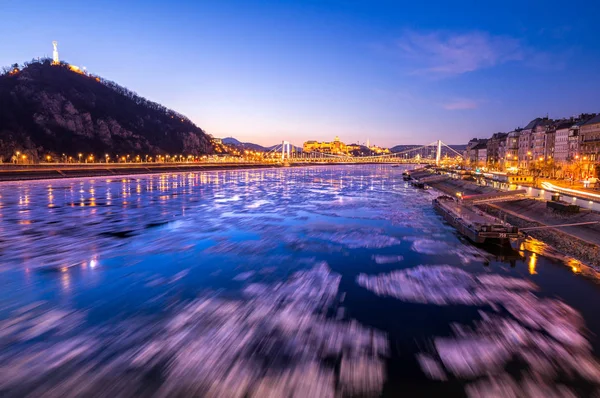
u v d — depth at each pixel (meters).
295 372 14.08
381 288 23.39
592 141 87.38
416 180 129.25
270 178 154.38
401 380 13.56
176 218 51.31
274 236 39.38
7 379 13.63
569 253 30.92
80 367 14.42
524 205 48.94
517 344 16.20
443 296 21.94
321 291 22.92
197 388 13.09
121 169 159.38
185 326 18.02
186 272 26.86
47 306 20.53
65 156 190.50
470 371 14.11
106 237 38.91
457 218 43.19
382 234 40.22
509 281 24.47
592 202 44.16
